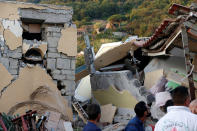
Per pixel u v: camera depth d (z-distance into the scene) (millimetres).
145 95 10742
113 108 11914
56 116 10719
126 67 13391
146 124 10227
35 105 10695
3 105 10398
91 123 5551
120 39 45375
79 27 60000
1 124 8289
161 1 51500
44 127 8977
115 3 65625
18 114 9977
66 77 11523
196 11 8562
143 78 12484
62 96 11359
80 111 11820
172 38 9469
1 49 10703
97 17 65000
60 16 11734
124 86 11828
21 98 10656
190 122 4352
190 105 5336
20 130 8336
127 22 54781
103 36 45625
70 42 11711
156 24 44938
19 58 10922
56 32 11602
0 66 10594
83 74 14406
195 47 9422
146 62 13094
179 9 8828
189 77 8156
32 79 10938
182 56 10188
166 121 4492
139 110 5777
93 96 13227
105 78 12680
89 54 13375
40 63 11477
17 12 11109
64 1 70562
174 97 4645
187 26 8344
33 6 11359
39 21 11703
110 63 13453
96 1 68812
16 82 10711
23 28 11750
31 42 11219
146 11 50406
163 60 11328
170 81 10531
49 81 11180
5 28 10867
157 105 9812
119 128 10711
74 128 11875
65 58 11602
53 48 11500
